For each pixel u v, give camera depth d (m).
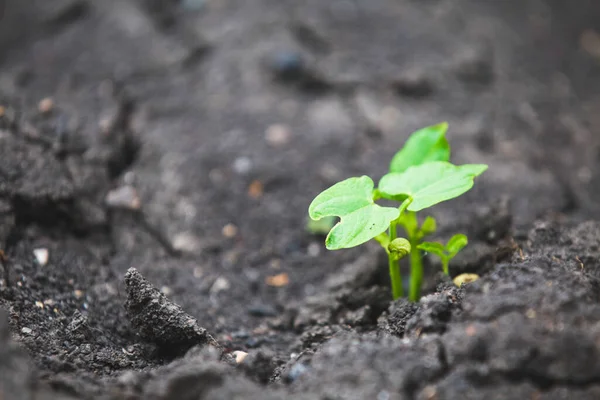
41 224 0.73
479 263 0.70
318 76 0.98
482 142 0.90
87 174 0.78
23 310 0.66
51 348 0.63
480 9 1.29
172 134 0.88
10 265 0.69
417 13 1.20
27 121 0.78
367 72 1.01
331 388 0.58
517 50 1.18
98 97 0.90
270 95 0.96
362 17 1.16
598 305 0.59
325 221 0.82
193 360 0.61
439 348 0.59
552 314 0.59
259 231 0.81
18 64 1.02
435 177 0.64
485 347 0.58
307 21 1.11
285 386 0.60
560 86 1.10
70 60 1.02
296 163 0.87
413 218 0.67
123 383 0.60
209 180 0.84
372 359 0.59
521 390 0.57
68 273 0.70
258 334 0.71
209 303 0.74
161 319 0.63
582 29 1.29
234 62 1.01
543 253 0.67
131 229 0.77
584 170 0.89
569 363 0.57
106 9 1.15
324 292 0.73
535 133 0.94
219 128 0.90
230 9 1.13
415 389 0.58
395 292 0.67
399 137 0.90
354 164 0.87
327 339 0.66
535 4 1.35
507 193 0.84
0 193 0.71
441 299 0.62
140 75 0.99
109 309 0.69
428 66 1.05
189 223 0.80
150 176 0.83
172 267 0.76
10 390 0.56
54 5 1.19
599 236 0.67
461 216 0.80
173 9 1.16
